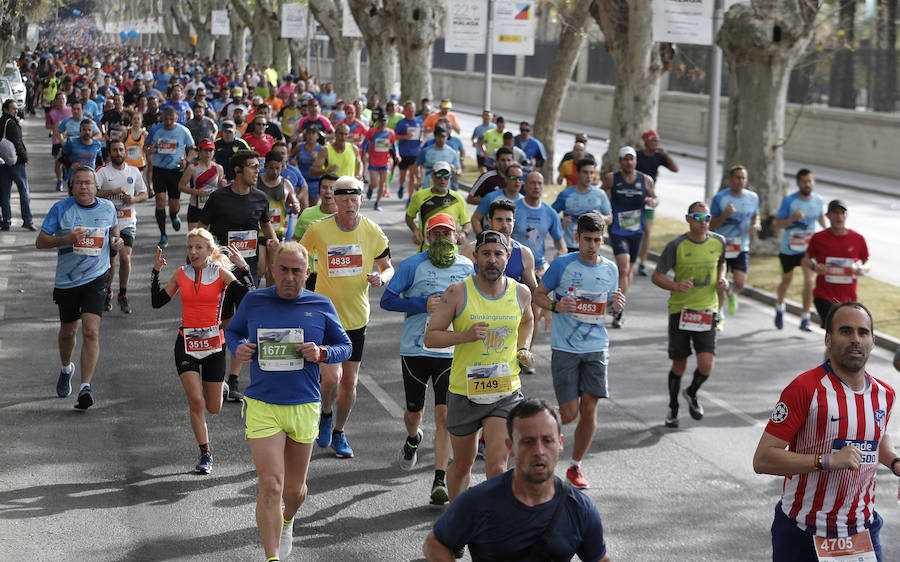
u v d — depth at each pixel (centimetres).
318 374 1087
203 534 1152
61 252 1560
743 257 2219
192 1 15500
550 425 678
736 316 2444
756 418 1655
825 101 6106
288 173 2209
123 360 1844
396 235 3253
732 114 3212
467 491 701
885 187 5147
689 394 1620
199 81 7262
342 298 1416
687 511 1268
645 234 2806
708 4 3231
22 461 1350
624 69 3838
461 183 4562
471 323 1119
